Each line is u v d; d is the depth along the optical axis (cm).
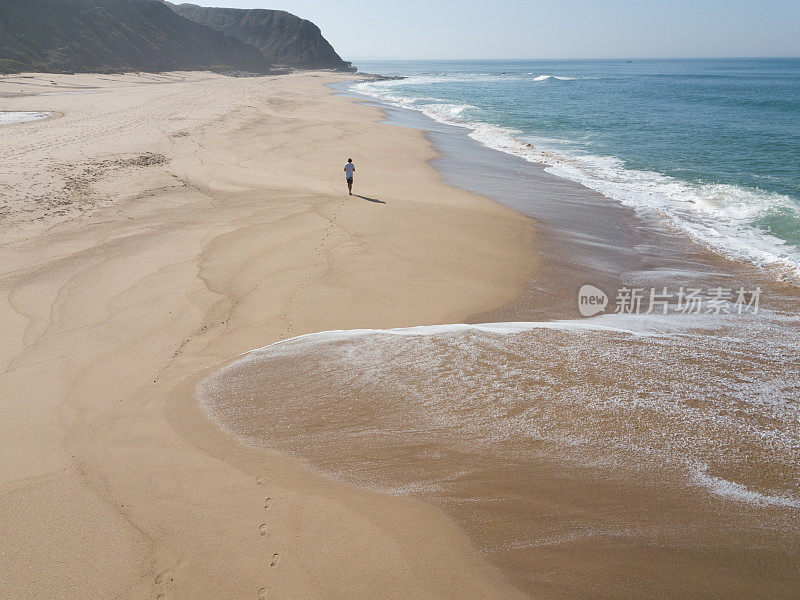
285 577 405
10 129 2412
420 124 3531
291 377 671
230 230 1266
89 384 677
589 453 520
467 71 17362
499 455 523
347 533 441
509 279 1042
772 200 1605
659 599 382
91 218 1282
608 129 3284
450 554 421
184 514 465
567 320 868
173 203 1447
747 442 530
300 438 561
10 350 747
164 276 1009
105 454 545
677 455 515
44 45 6412
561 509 460
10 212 1271
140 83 5956
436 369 669
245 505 473
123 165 1792
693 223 1445
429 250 1174
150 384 679
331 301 921
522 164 2227
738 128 3209
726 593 386
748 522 445
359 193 1650
